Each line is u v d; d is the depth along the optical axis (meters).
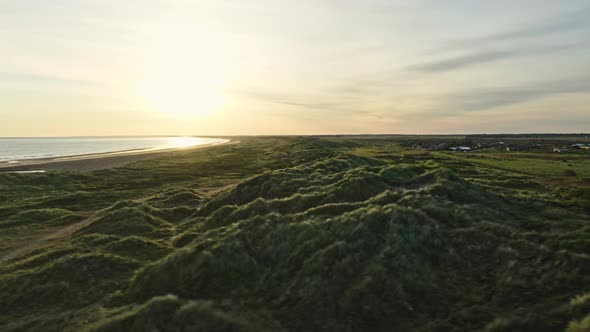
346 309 12.24
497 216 20.27
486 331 10.66
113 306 14.14
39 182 51.25
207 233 20.89
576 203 24.58
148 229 26.02
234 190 33.19
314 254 15.76
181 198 38.38
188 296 14.08
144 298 14.45
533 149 139.12
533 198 26.78
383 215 18.27
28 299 15.09
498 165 69.69
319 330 11.51
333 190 25.86
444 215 19.02
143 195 44.69
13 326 13.09
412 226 17.23
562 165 70.25
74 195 42.69
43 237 25.88
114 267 18.11
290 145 133.75
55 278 16.72
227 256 16.20
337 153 70.44
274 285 14.37
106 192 46.19
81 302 14.77
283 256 16.34
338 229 17.66
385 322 11.68
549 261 14.12
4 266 19.56
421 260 14.98
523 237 16.41
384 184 28.02
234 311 12.66
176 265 16.09
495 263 14.70
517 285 12.91
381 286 13.10
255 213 24.27
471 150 140.38
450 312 11.91
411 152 110.62
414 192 23.95
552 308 11.33
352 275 14.03
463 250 15.80
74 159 100.00
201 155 115.94
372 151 112.50
